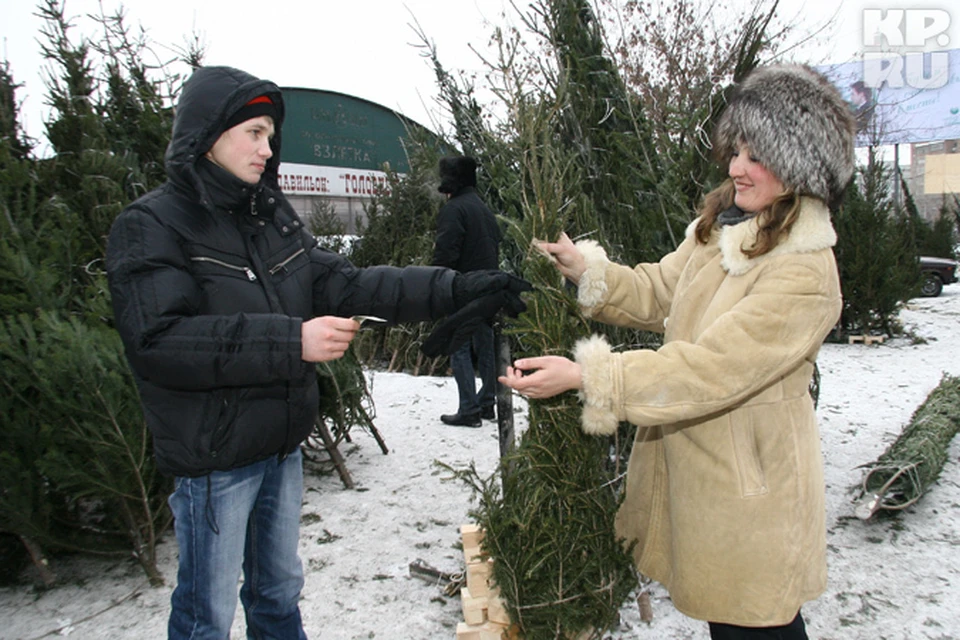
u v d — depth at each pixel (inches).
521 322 67.3
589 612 67.2
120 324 58.0
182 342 55.8
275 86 64.7
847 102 59.4
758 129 57.0
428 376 249.4
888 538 117.0
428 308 74.9
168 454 62.7
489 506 72.3
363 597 100.9
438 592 102.1
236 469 66.3
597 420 58.7
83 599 102.2
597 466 68.7
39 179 129.5
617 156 110.0
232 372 56.4
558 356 63.9
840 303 60.6
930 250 663.8
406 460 158.2
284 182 570.6
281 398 66.4
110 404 97.0
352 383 143.7
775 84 57.5
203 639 66.4
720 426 61.1
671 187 108.5
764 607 59.7
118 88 164.4
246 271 64.8
